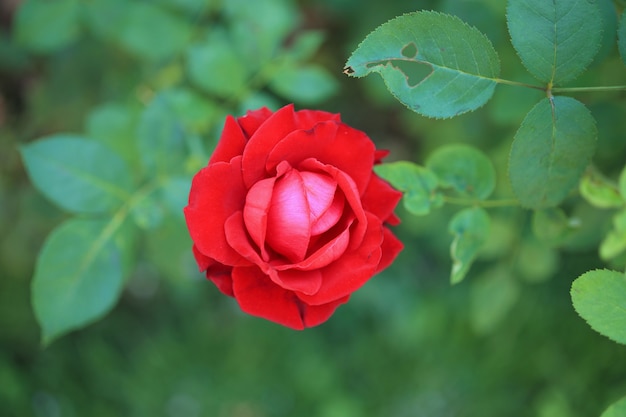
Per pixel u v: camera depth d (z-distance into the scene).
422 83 0.40
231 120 0.40
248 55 0.50
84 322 0.46
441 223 0.59
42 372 0.61
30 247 0.60
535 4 0.40
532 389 0.61
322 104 0.63
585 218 0.47
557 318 0.61
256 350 0.63
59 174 0.46
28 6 0.51
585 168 0.41
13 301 0.61
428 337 0.62
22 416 0.60
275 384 0.63
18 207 0.59
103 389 0.62
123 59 0.56
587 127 0.41
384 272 0.62
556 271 0.60
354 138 0.40
